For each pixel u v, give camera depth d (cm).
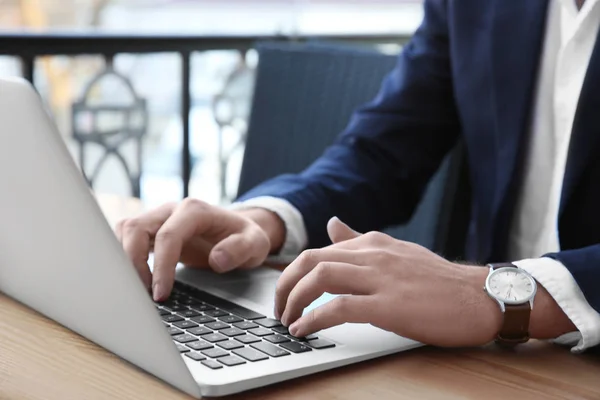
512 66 167
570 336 107
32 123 90
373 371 96
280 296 109
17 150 94
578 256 111
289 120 218
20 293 113
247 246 133
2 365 95
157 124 298
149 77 292
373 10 347
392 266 108
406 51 192
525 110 167
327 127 212
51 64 266
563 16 163
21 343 101
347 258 108
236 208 156
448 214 190
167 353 88
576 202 150
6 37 237
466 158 191
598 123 146
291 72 218
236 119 316
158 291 118
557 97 164
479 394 91
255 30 312
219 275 133
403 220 184
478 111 175
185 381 87
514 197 171
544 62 167
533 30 166
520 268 110
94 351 99
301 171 215
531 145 169
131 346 93
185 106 295
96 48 258
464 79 176
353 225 168
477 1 175
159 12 318
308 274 106
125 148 298
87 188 88
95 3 308
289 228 152
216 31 294
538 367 100
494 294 106
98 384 90
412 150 182
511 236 175
